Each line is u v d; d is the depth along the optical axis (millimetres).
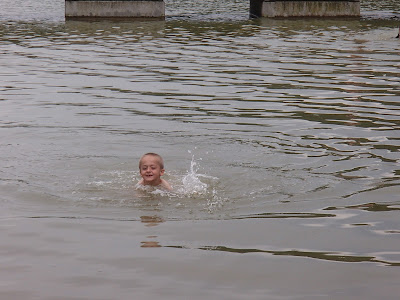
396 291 7164
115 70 23672
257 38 34031
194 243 8492
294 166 11898
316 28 39062
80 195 10352
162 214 9586
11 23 41000
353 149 13062
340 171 11625
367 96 18750
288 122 15469
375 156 12570
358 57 27094
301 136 14109
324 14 45969
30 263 7852
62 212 9625
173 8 53844
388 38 34250
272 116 16141
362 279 7465
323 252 8227
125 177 11266
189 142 13547
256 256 8078
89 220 9312
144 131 14484
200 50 29234
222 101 18062
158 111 16719
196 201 10148
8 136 13977
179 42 32250
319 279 7465
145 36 34656
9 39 33219
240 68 24094
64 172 11477
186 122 15438
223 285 7305
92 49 29516
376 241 8578
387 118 15867
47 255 8094
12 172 11422
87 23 40969
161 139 13789
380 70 23578
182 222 9266
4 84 20719
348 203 10031
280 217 9453
